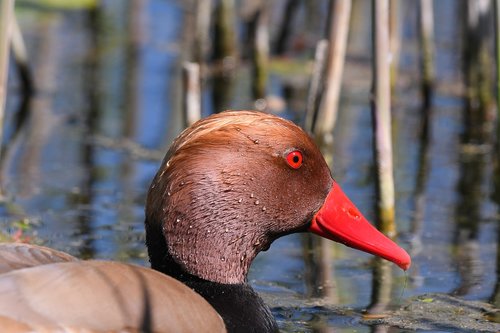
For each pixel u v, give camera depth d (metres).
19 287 7.49
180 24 21.83
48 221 12.68
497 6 13.88
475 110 18.12
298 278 11.33
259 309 9.47
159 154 15.50
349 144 16.16
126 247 11.95
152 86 18.53
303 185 9.83
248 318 9.32
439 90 19.19
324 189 10.01
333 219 10.02
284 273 11.48
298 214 9.84
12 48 17.83
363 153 15.77
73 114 17.17
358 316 10.26
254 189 9.51
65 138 16.08
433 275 11.44
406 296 10.83
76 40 20.75
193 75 13.75
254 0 20.94
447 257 11.98
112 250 11.84
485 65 18.14
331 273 11.50
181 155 9.34
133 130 16.50
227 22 20.19
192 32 21.36
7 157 15.13
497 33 14.02
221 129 9.45
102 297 7.73
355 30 21.39
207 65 20.14
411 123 17.45
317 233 10.08
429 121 17.61
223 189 9.37
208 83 19.14
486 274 11.45
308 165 9.84
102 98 17.92
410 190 14.30
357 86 18.86
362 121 17.22
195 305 8.34
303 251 12.23
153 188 9.40
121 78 18.92
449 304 10.62
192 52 20.19
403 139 16.59
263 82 19.25
